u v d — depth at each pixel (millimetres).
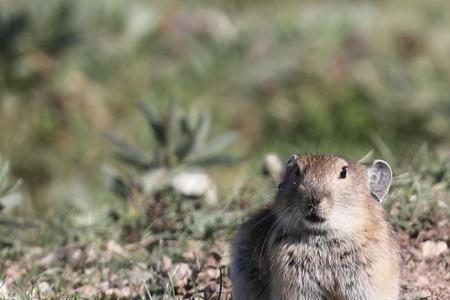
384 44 20031
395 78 18656
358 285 7438
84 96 17922
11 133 17500
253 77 18906
